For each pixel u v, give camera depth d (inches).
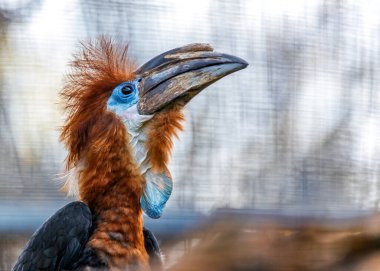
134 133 456.8
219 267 159.3
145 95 462.3
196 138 473.1
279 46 512.1
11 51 521.7
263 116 484.4
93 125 456.4
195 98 497.0
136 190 449.1
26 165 447.8
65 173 459.2
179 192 444.8
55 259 410.3
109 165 447.8
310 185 408.2
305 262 161.8
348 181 413.1
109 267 420.2
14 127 479.5
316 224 182.1
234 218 188.1
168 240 366.6
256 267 157.9
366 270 165.8
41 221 429.1
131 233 438.3
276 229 179.3
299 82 502.0
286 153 442.0
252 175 421.1
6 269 443.5
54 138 476.4
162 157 459.2
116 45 500.7
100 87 470.3
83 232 419.8
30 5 529.3
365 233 169.0
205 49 462.6
